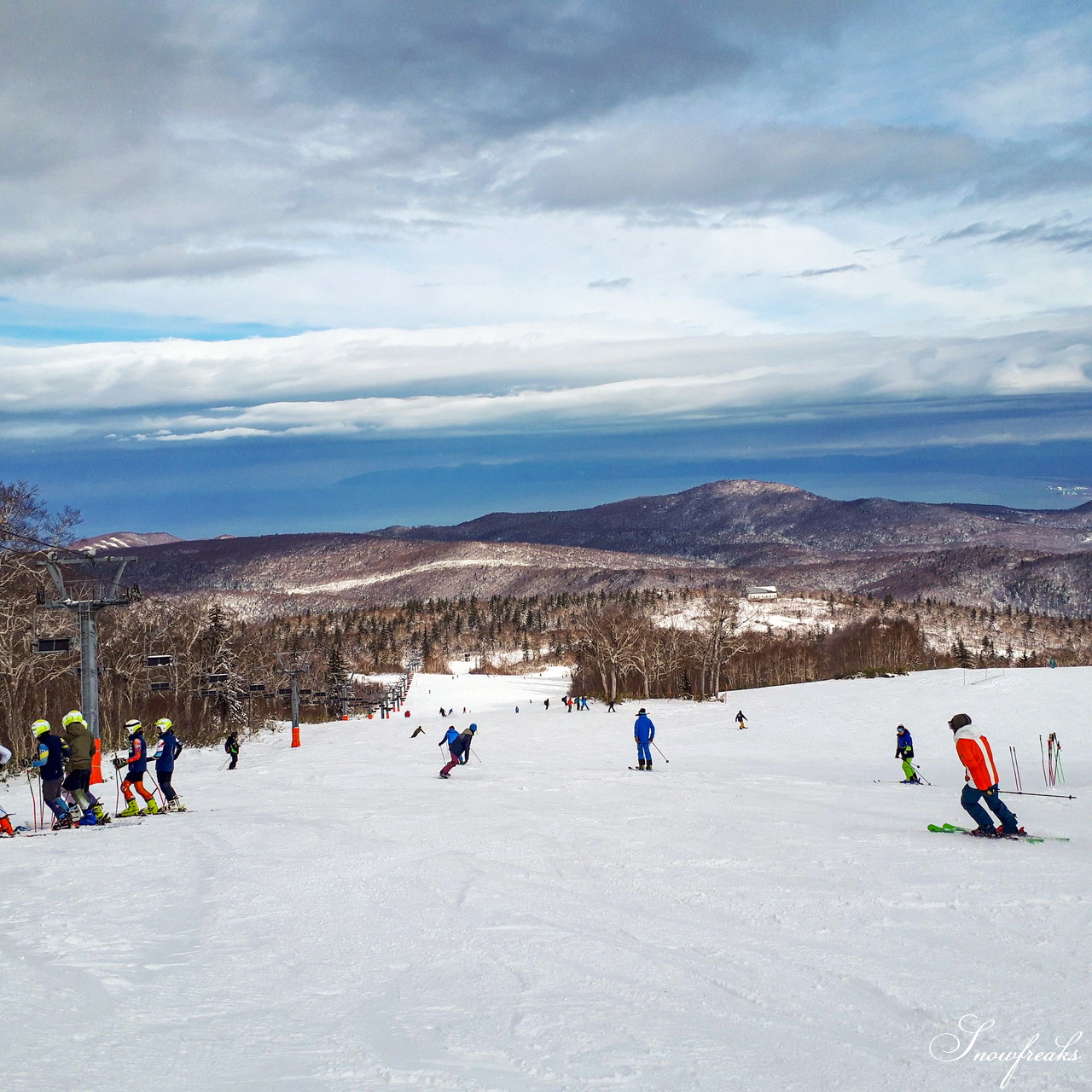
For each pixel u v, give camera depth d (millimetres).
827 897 8609
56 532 38656
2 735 41875
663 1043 5121
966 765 12141
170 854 11273
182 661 66812
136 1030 5238
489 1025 5395
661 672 106062
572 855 11047
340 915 8133
